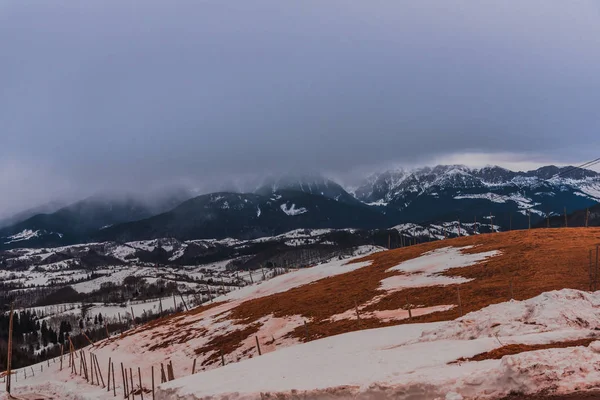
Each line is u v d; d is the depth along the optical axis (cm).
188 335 7456
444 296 5609
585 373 1606
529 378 1605
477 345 2234
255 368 3070
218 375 3072
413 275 7325
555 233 8288
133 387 5862
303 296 7819
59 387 6688
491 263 6769
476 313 2817
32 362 14412
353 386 1981
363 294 6819
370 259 10269
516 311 2600
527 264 6231
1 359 13762
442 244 9738
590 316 2353
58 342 16812
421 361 2194
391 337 3406
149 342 7819
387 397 1841
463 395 1694
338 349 3350
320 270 10494
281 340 5622
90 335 16875
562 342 2045
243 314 7731
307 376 2452
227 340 6431
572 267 5669
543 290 4875
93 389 6366
